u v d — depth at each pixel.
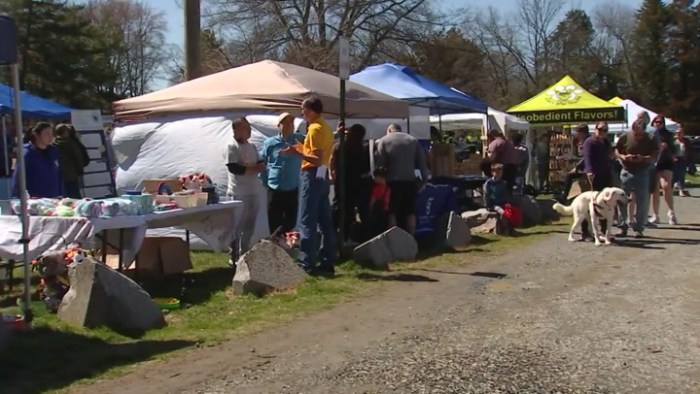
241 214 9.25
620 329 6.27
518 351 5.70
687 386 4.89
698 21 58.94
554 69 70.62
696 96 58.44
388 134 10.70
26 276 6.52
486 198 12.99
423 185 10.80
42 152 9.52
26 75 38.38
